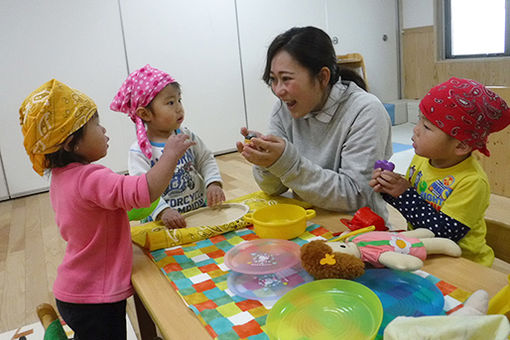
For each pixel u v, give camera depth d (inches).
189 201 54.6
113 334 37.2
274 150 41.6
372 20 197.5
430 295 27.3
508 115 34.9
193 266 35.0
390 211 101.3
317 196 43.9
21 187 143.1
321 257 29.6
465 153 35.7
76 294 35.3
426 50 195.5
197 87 163.6
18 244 104.1
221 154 173.5
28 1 133.8
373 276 30.0
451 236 35.8
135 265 36.6
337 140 49.1
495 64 169.2
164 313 28.8
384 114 47.4
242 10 166.6
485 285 28.8
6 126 137.9
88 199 34.2
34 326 69.4
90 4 141.8
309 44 43.8
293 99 45.7
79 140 35.2
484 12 169.8
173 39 156.2
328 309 25.9
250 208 47.1
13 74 135.9
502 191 95.0
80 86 144.9
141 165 52.5
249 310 27.8
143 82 52.8
